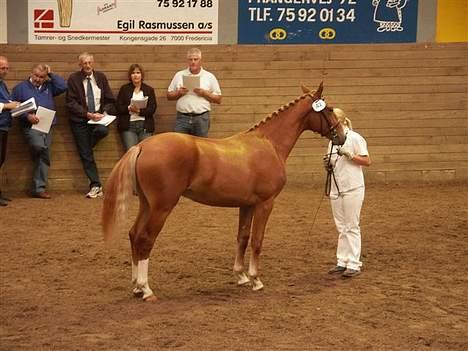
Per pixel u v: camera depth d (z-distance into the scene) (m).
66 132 12.43
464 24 13.44
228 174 6.91
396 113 13.39
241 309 6.70
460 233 9.88
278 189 7.28
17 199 11.88
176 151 6.66
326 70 13.12
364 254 8.76
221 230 9.88
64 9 12.33
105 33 12.50
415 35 13.35
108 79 12.59
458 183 13.66
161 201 6.67
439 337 6.05
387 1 13.19
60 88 11.91
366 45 13.16
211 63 12.83
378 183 13.48
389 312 6.67
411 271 8.06
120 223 6.59
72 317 6.41
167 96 12.15
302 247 9.04
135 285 6.95
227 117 12.98
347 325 6.31
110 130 12.51
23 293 7.11
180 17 12.64
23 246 8.92
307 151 13.12
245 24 12.87
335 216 7.92
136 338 5.91
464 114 13.55
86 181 12.60
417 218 10.73
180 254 8.64
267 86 13.01
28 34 12.34
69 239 9.29
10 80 12.34
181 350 5.66
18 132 12.21
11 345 5.73
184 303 6.84
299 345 5.81
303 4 12.97
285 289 7.36
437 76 13.39
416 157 13.54
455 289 7.41
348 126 7.84
